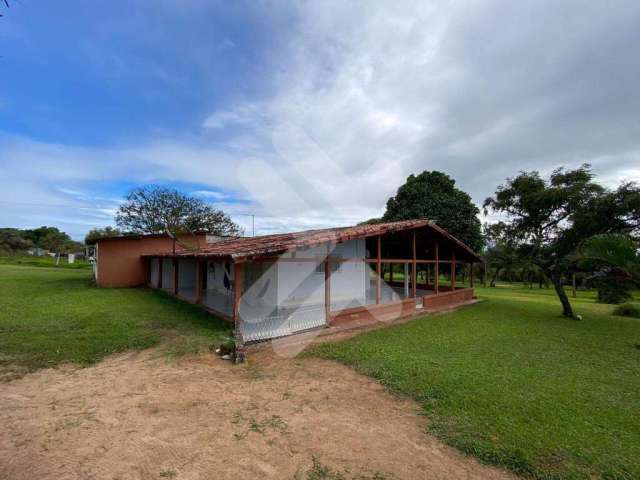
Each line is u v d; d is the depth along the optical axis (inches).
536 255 529.3
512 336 348.2
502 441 140.5
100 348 257.4
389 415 163.8
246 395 185.5
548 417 164.1
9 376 204.1
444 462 126.3
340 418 160.2
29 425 147.1
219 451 130.8
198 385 197.3
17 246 2096.5
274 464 123.5
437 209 778.2
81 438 137.5
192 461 124.0
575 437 145.6
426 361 249.8
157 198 1242.6
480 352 281.7
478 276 1348.4
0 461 121.1
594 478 118.5
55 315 366.0
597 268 494.3
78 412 160.1
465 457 129.7
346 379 212.1
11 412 159.0
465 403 177.6
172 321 355.3
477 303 603.5
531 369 240.2
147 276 701.9
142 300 495.2
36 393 180.9
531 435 145.9
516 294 898.7
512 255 570.3
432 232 522.3
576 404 181.3
